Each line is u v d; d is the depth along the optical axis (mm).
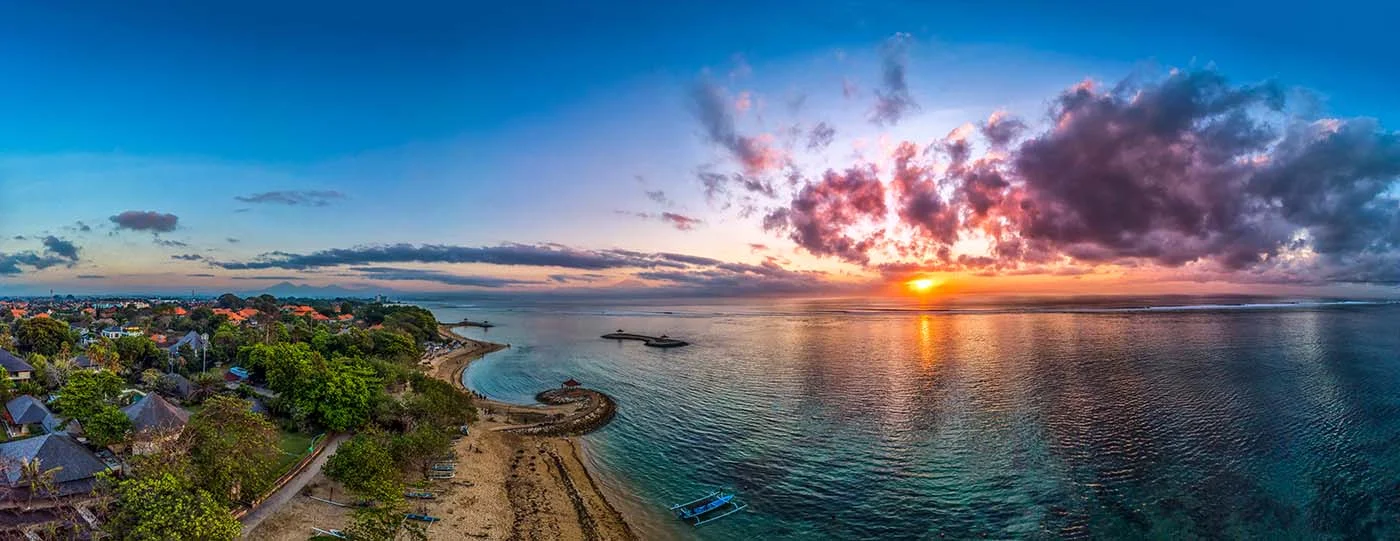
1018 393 138125
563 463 96062
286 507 69125
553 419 121438
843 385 154500
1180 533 69812
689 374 181500
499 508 76500
